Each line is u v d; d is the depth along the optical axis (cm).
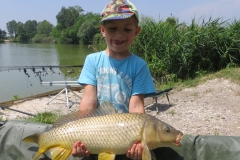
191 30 398
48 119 224
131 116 76
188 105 261
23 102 309
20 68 304
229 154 92
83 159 97
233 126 203
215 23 407
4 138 107
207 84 322
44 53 1015
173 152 96
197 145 96
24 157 104
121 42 91
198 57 387
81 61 739
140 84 91
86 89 94
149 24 401
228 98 271
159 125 74
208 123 212
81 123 78
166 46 379
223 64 393
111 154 75
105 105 82
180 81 362
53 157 79
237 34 401
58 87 411
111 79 92
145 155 71
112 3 90
